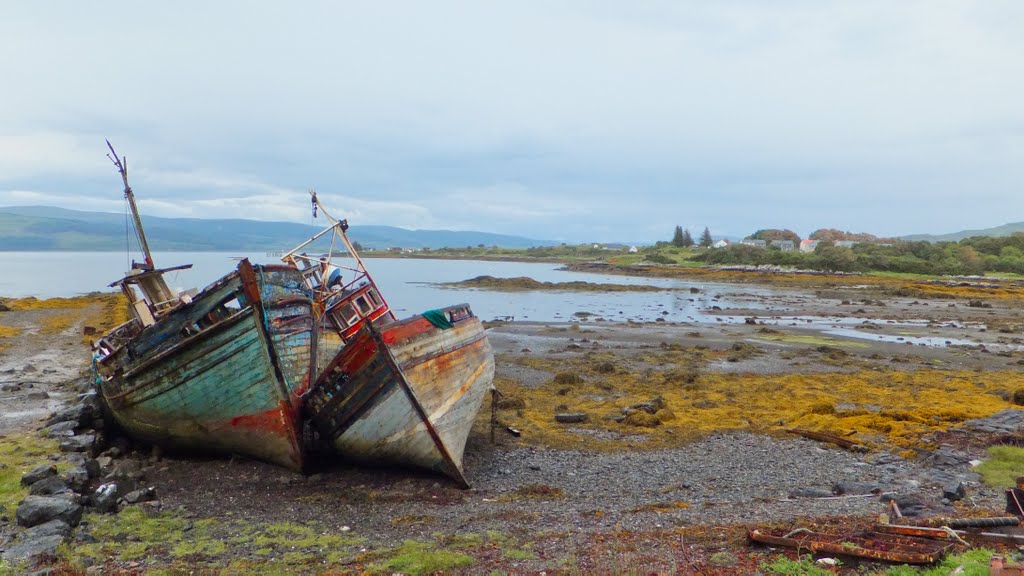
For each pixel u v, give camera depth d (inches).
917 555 372.2
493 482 629.3
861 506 515.8
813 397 1003.9
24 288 3521.2
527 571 394.3
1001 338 1763.0
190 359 642.2
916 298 3014.3
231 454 684.1
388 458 647.8
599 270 5693.9
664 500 565.3
